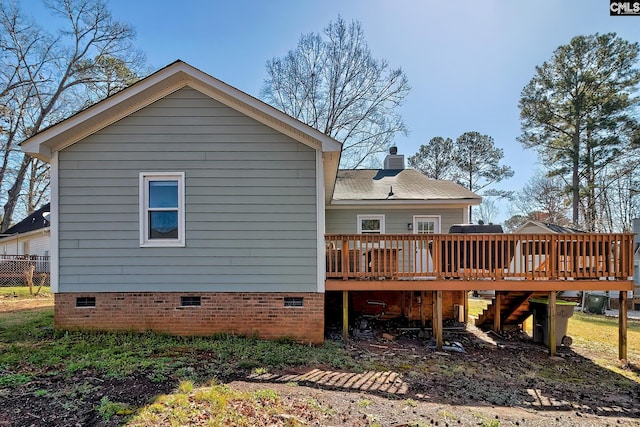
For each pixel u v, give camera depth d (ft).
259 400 14.70
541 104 84.94
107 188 25.31
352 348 25.18
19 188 83.20
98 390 14.99
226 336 24.89
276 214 25.62
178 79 25.16
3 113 74.43
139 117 25.61
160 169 25.49
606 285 26.40
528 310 34.14
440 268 26.61
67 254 25.03
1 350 20.57
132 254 25.21
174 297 25.18
